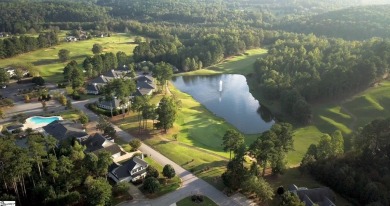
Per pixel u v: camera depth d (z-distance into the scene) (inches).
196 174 4328.3
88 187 3732.8
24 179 3914.9
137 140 4896.7
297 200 3312.0
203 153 4931.1
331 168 4077.3
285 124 4411.9
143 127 5689.0
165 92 7687.0
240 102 7559.1
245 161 4594.0
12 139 4261.8
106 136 5221.5
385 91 6835.6
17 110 6323.8
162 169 4404.5
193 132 5802.2
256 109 7185.0
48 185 3722.9
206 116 6609.3
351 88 6963.6
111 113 6077.8
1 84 7613.2
